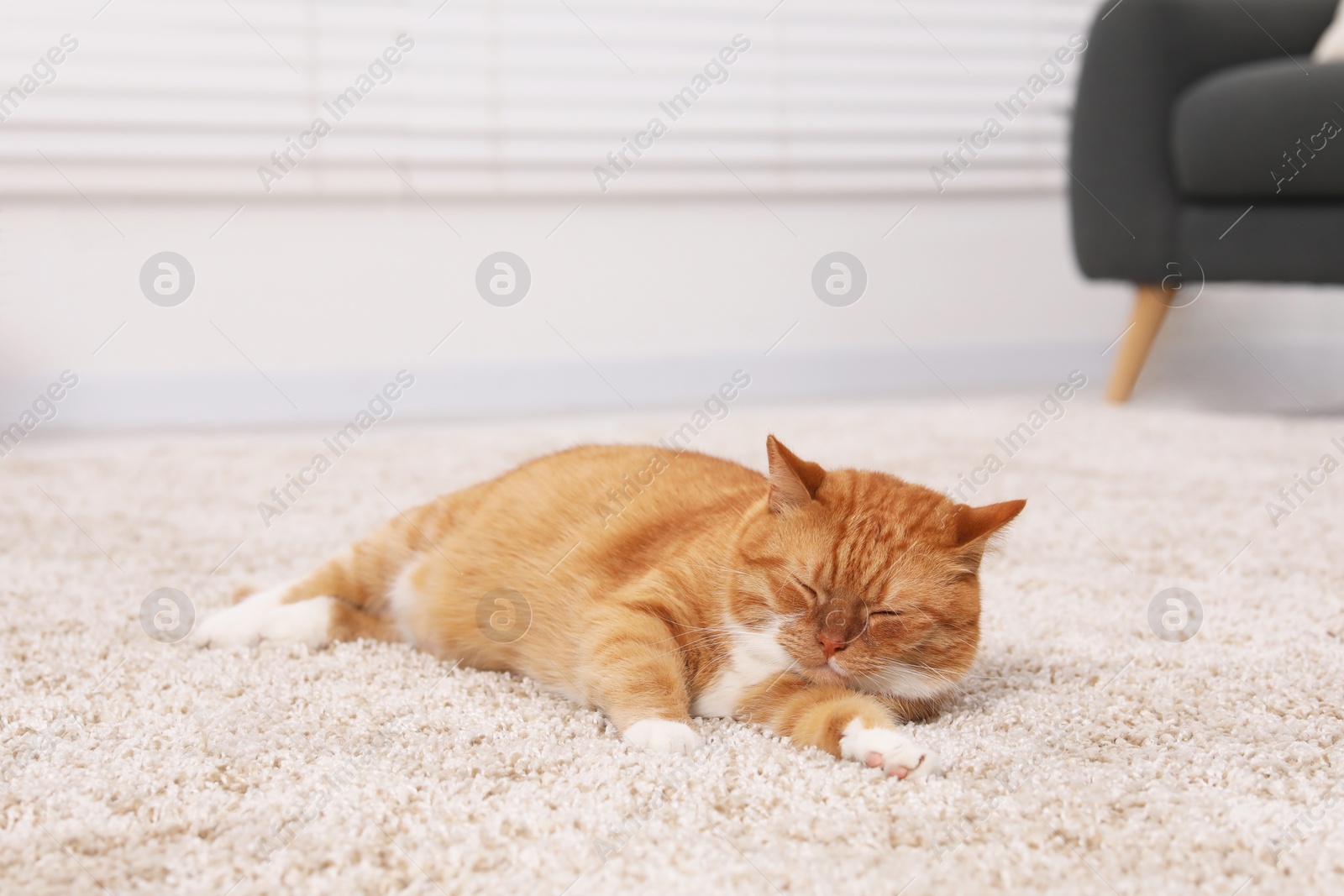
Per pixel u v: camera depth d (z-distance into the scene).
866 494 1.47
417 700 1.44
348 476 2.98
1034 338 5.08
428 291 4.31
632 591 1.48
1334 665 1.62
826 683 1.41
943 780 1.21
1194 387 4.75
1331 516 2.57
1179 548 2.33
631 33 4.68
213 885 0.98
